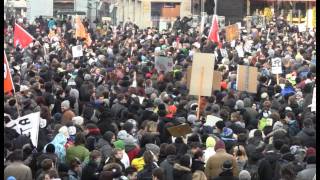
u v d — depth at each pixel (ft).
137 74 112.06
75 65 122.83
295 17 294.25
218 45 157.58
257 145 65.46
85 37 167.53
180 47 169.37
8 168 55.62
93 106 86.69
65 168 58.18
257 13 298.35
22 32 127.85
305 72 118.73
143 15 301.84
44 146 65.00
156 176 53.93
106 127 71.92
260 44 180.65
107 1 296.30
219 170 59.41
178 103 86.99
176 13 302.04
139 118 77.46
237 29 178.60
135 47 160.76
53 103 86.12
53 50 158.10
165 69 121.19
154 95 88.43
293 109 83.82
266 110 83.46
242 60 134.62
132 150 64.13
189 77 97.30
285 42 185.57
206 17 253.65
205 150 64.18
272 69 115.34
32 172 59.72
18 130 65.16
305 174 56.39
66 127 67.36
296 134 71.82
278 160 60.18
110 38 190.39
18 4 279.69
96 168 58.18
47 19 233.14
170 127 66.74
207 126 71.00
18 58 133.28
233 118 75.05
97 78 108.68
